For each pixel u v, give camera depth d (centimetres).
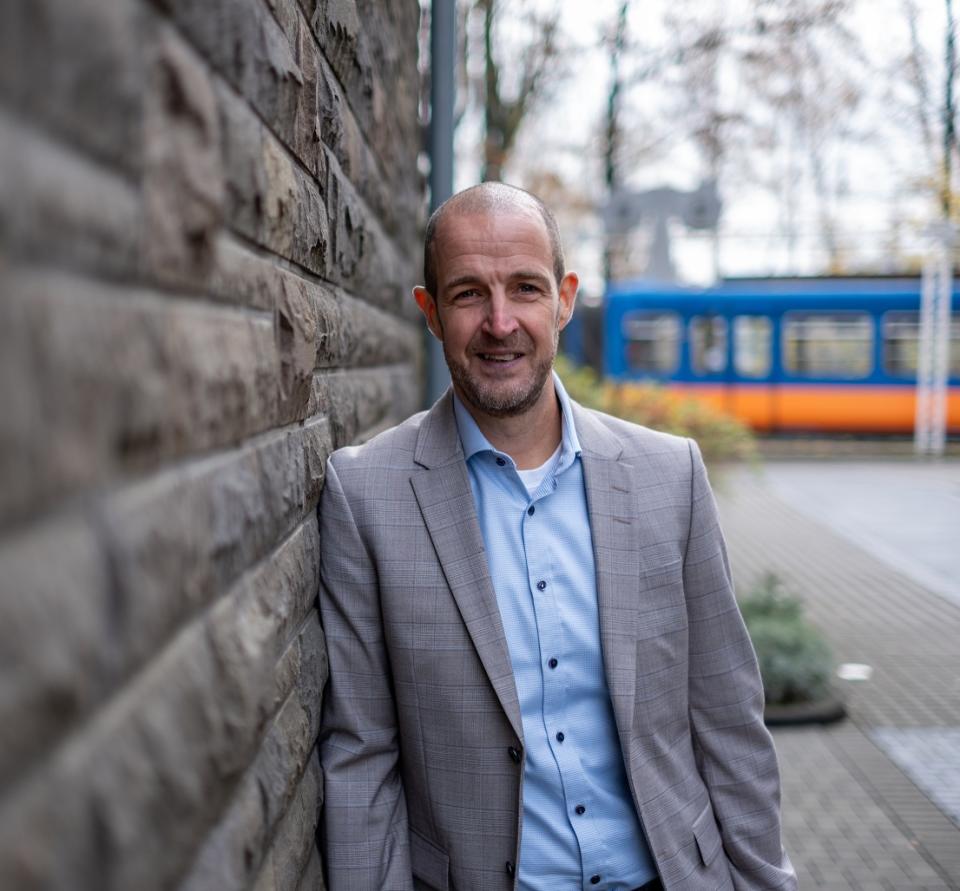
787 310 1955
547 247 177
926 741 507
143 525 85
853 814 424
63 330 69
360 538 180
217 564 110
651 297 1975
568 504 183
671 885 175
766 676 541
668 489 186
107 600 76
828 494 1473
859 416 1958
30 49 64
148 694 85
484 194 176
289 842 145
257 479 130
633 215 1374
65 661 68
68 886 67
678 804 181
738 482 1574
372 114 296
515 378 175
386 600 177
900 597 845
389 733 182
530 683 175
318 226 179
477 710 172
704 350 1972
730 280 2005
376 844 176
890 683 605
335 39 208
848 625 754
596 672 177
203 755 99
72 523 71
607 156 1602
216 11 108
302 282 169
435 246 179
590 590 179
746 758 190
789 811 428
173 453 95
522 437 183
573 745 176
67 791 68
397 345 404
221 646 109
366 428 271
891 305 1933
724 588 190
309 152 172
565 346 2031
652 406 917
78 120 72
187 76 98
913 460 1906
